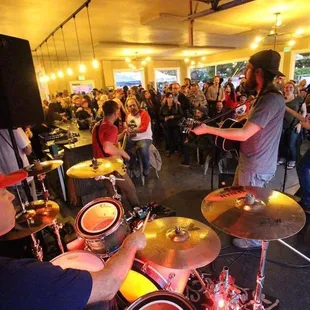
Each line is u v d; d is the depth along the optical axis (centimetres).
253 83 153
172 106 465
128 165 346
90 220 140
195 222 122
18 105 160
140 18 386
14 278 53
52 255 191
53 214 141
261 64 144
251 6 362
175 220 124
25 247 183
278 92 147
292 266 171
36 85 173
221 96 577
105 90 791
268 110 139
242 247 189
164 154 482
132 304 85
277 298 145
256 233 88
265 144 154
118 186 233
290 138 332
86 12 338
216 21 440
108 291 70
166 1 311
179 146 470
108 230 126
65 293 57
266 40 716
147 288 102
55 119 550
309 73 751
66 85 916
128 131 330
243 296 139
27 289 53
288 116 328
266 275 163
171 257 100
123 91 652
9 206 73
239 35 576
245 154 163
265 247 102
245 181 165
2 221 69
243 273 166
